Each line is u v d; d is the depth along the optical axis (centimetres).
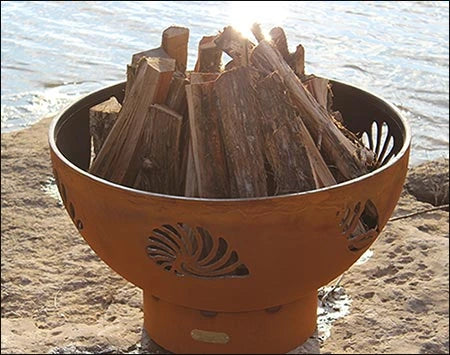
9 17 592
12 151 354
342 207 182
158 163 205
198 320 209
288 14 576
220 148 197
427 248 274
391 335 231
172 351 220
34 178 330
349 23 557
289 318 215
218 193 196
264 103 198
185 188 202
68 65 494
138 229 183
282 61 210
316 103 211
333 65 477
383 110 232
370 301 247
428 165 341
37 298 254
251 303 195
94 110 225
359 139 237
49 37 545
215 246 179
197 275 186
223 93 196
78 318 245
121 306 248
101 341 228
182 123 208
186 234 179
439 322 237
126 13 590
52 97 447
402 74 466
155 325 222
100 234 193
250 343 211
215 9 589
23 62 499
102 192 183
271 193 204
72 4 620
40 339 231
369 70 471
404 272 261
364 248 202
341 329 234
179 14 579
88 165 243
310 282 195
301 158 196
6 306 250
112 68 488
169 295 198
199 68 226
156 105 204
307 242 182
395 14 580
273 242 179
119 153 208
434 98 436
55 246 284
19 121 414
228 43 211
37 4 625
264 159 201
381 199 194
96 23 572
